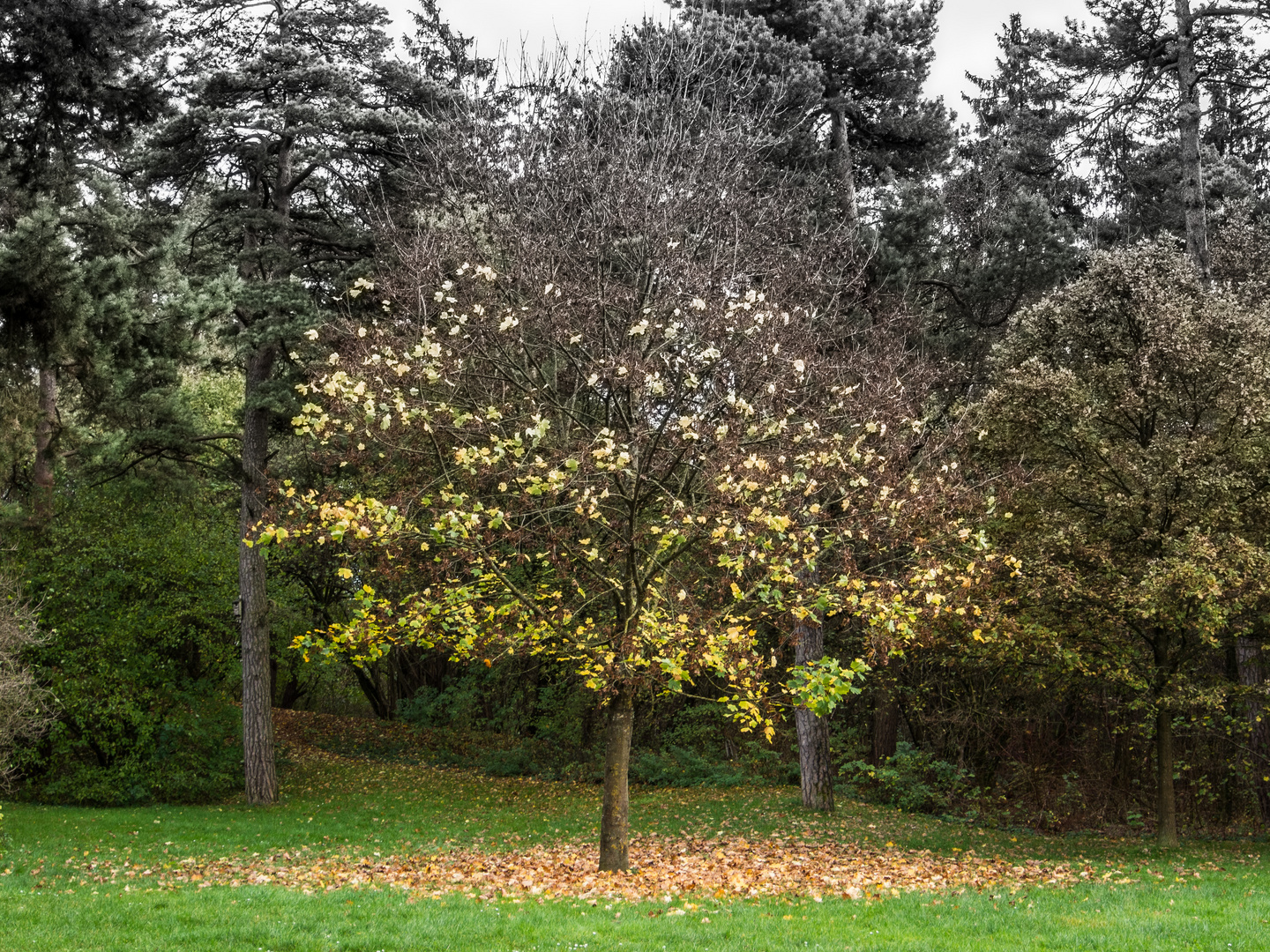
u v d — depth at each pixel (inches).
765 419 406.6
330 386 396.5
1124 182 1022.4
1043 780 738.8
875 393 552.4
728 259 610.5
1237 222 856.3
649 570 406.3
